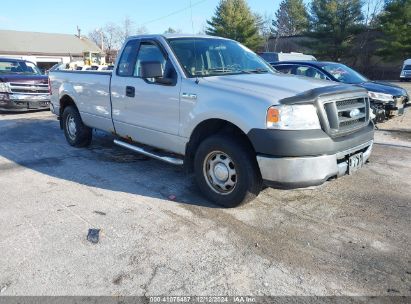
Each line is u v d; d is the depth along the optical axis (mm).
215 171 4316
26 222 3980
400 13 38906
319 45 44500
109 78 5730
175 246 3508
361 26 43312
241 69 5094
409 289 2912
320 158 3654
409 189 5023
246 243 3574
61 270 3123
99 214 4180
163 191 4875
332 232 3807
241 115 3816
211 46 5199
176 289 2891
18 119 10930
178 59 4695
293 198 4668
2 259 3275
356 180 5367
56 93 7391
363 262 3271
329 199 4656
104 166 5988
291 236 3715
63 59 45000
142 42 5242
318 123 3725
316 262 3266
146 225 3918
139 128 5258
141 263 3230
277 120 3617
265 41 53719
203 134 4516
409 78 34500
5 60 13484
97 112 6164
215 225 3926
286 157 3621
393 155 6801
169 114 4688
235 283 2969
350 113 4039
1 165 6066
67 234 3719
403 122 10086
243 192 4047
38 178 5414
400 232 3814
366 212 4289
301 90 3891
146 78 4676
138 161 6258
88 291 2861
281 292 2865
